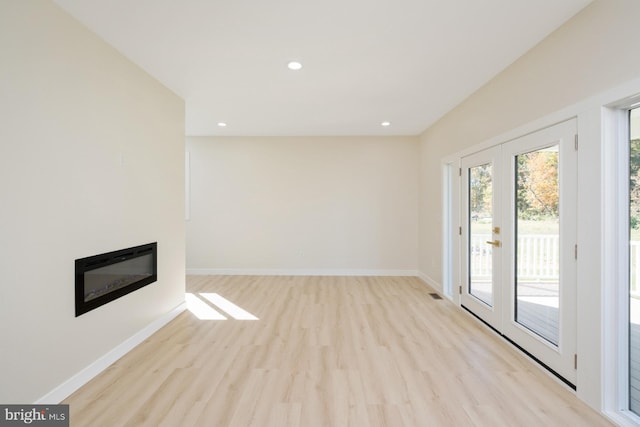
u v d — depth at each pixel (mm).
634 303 1849
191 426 1764
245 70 2918
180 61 2740
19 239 1753
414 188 5707
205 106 3955
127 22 2164
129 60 2701
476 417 1847
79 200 2172
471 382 2217
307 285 4984
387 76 3037
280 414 1867
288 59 2697
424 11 2033
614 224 1861
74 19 2107
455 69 2881
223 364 2463
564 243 2166
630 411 1855
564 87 2143
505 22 2143
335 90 3412
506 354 2639
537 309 2494
